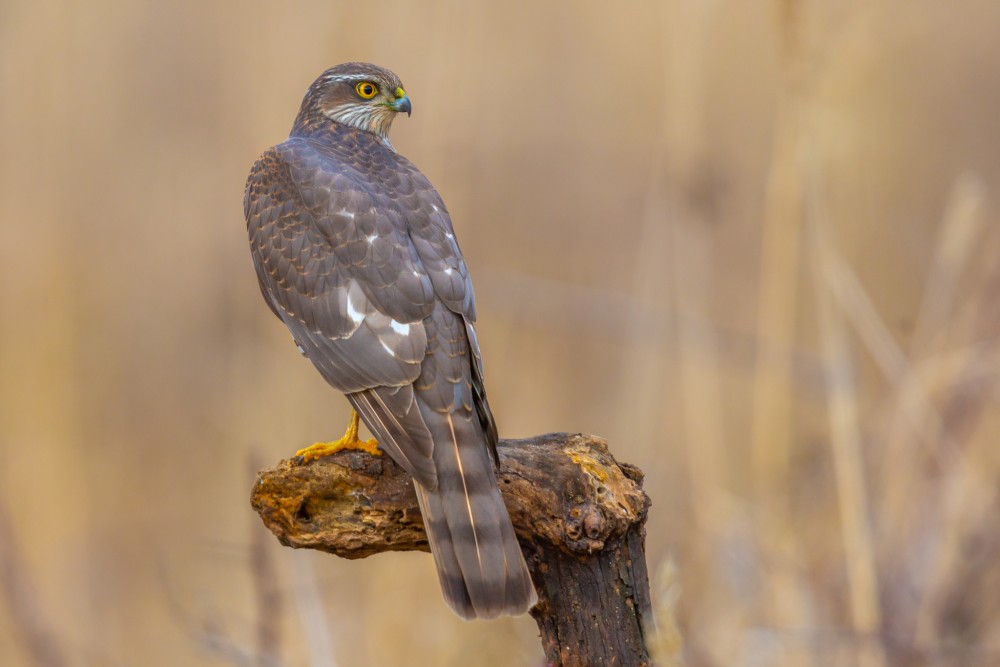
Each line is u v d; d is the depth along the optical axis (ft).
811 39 34.01
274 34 41.11
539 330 41.93
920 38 51.98
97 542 41.65
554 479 22.21
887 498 34.22
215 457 43.96
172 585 40.55
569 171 51.29
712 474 34.68
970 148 57.41
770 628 31.73
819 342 44.16
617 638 22.04
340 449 24.71
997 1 59.72
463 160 39.93
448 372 24.50
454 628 33.40
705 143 40.34
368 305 25.45
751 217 48.85
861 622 30.94
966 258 37.55
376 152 29.55
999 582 32.48
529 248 48.19
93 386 45.39
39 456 40.70
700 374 35.73
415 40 40.04
